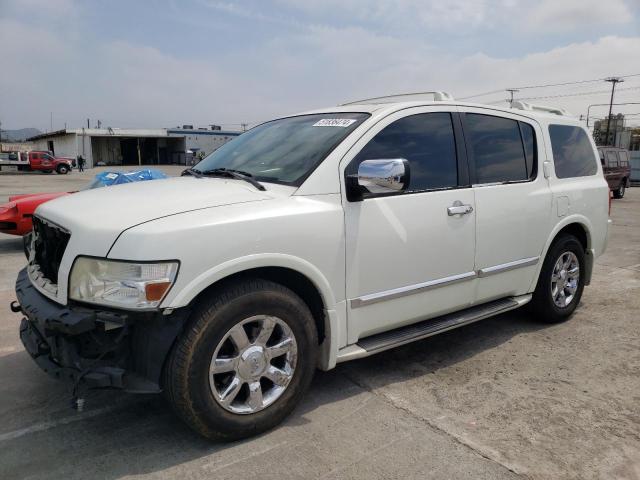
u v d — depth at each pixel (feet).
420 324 12.26
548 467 8.73
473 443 9.44
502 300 14.33
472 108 13.33
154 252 8.12
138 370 8.66
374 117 11.38
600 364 12.98
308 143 11.32
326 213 10.03
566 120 16.34
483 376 12.28
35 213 10.89
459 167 12.54
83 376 8.30
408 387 11.69
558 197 15.02
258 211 9.28
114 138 200.34
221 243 8.66
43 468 8.69
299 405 10.83
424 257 11.64
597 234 16.85
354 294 10.62
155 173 24.79
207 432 8.97
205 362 8.65
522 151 14.37
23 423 10.11
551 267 15.25
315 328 10.11
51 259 9.74
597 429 9.91
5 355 13.43
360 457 9.00
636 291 19.83
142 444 9.38
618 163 66.13
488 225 12.95
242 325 9.09
